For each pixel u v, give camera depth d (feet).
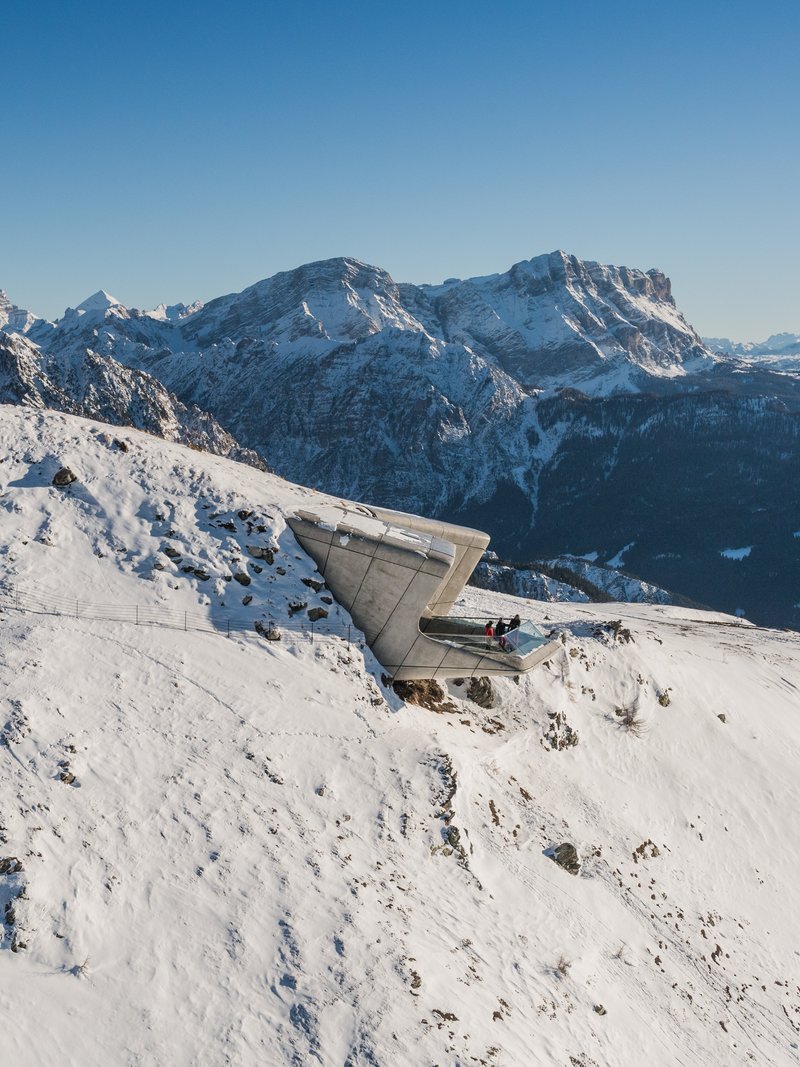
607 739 151.02
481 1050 75.72
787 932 133.28
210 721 100.78
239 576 124.77
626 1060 88.17
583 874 115.24
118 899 77.20
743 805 154.92
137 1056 66.59
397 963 80.12
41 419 145.38
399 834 97.40
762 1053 103.96
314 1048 70.90
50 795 83.66
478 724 133.39
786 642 264.93
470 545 146.30
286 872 85.66
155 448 146.51
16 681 95.40
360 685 118.01
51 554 120.47
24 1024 65.62
